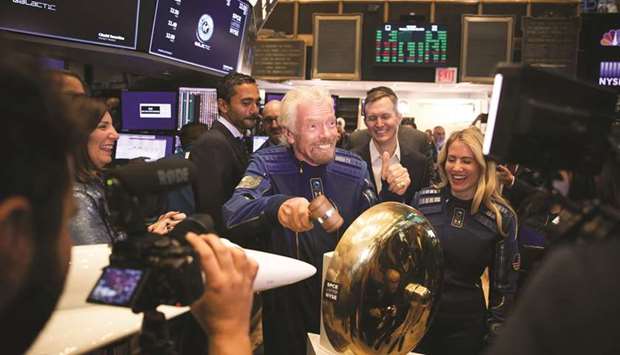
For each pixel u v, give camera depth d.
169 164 0.73
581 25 7.24
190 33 3.86
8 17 2.67
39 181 0.43
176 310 1.03
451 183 2.06
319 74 8.16
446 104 8.52
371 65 8.26
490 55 7.84
